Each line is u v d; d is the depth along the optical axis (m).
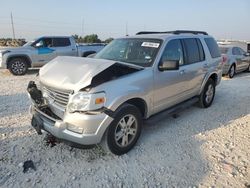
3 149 4.25
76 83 3.72
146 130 5.24
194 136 5.01
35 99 4.41
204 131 5.28
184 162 4.04
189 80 5.80
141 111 4.67
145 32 6.18
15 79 11.19
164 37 5.25
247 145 4.68
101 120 3.74
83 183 3.47
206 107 6.93
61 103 3.91
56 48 13.57
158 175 3.69
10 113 6.02
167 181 3.55
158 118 4.93
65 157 4.08
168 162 4.03
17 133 4.88
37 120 4.13
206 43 6.64
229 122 5.85
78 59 4.44
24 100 7.22
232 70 12.97
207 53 6.58
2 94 7.91
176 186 3.45
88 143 3.76
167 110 5.31
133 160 4.06
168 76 5.00
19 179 3.50
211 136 5.04
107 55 5.32
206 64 6.45
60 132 3.78
